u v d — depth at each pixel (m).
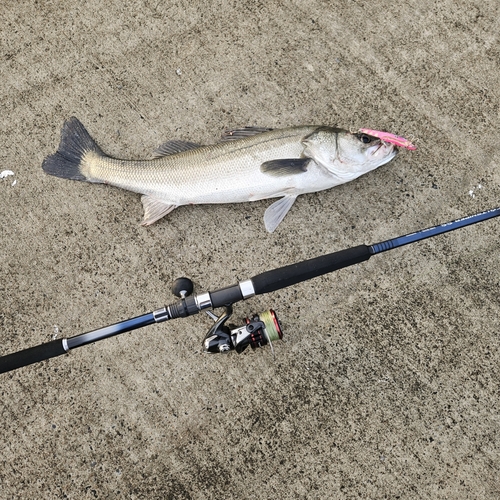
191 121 1.36
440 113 1.35
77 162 1.30
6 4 1.41
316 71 1.37
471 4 1.39
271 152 1.26
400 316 1.28
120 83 1.38
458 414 1.25
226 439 1.25
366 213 1.32
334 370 1.27
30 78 1.38
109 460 1.25
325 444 1.24
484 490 1.22
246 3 1.39
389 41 1.38
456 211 1.31
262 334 1.18
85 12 1.40
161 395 1.27
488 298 1.29
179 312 1.10
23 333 1.30
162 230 1.32
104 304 1.30
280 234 1.31
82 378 1.28
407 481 1.23
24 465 1.25
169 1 1.40
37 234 1.33
